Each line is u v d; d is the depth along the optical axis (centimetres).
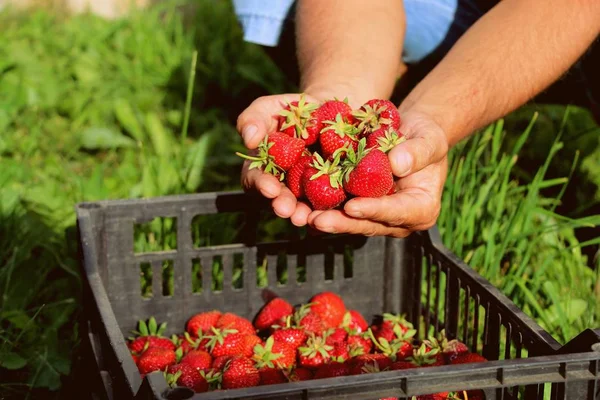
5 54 436
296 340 212
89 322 200
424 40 287
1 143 353
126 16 511
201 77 438
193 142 382
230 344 209
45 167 347
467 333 210
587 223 261
